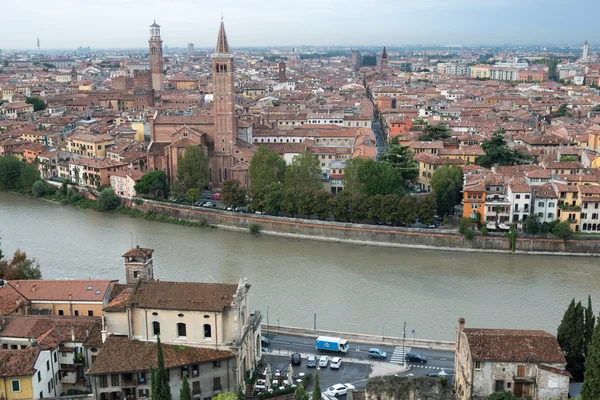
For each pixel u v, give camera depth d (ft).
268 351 501.97
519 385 388.98
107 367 412.16
